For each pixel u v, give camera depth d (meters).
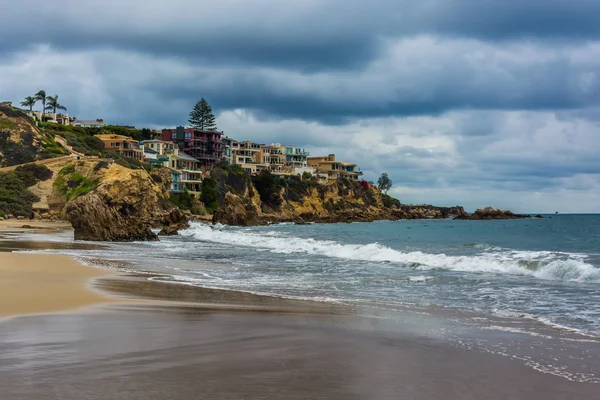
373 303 16.48
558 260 27.58
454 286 20.83
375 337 11.20
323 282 22.17
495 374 8.62
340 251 38.94
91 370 8.16
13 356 8.90
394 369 8.75
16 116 115.88
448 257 30.28
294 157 197.00
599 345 10.88
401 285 21.25
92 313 13.12
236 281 22.36
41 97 166.25
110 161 103.00
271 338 10.85
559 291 19.34
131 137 153.12
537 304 16.52
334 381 7.98
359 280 22.78
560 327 12.87
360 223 140.50
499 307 15.92
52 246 42.56
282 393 7.33
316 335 11.24
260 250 43.38
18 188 95.81
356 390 7.59
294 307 15.32
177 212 84.81
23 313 12.91
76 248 41.50
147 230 58.19
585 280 22.39
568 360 9.62
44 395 6.95
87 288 18.00
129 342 10.10
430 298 17.77
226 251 42.34
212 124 167.75
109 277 21.98
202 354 9.35
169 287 19.53
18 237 53.72
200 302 15.84
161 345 9.94
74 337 10.39
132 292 17.62
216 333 11.17
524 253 36.06
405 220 179.62
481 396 7.52
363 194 194.75
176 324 12.02
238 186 152.00
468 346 10.58
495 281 22.25
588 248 45.22
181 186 133.88
